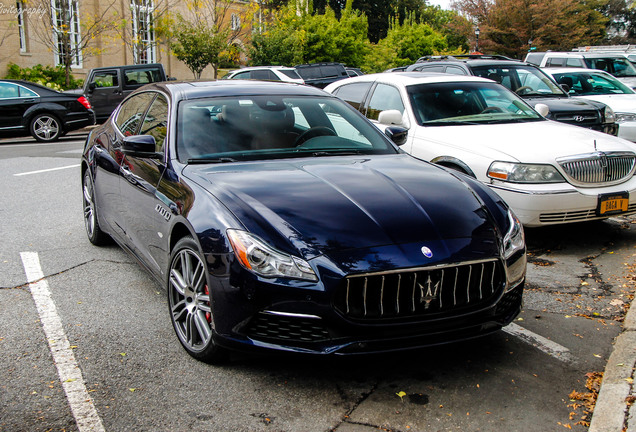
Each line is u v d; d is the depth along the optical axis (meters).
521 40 38.62
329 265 3.05
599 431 2.85
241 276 3.15
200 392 3.24
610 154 5.82
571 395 3.22
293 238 3.15
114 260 5.58
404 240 3.20
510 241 3.50
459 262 3.18
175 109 4.48
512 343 3.86
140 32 28.45
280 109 4.63
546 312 4.39
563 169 5.69
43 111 15.84
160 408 3.09
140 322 4.17
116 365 3.54
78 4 29.86
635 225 6.82
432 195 3.63
